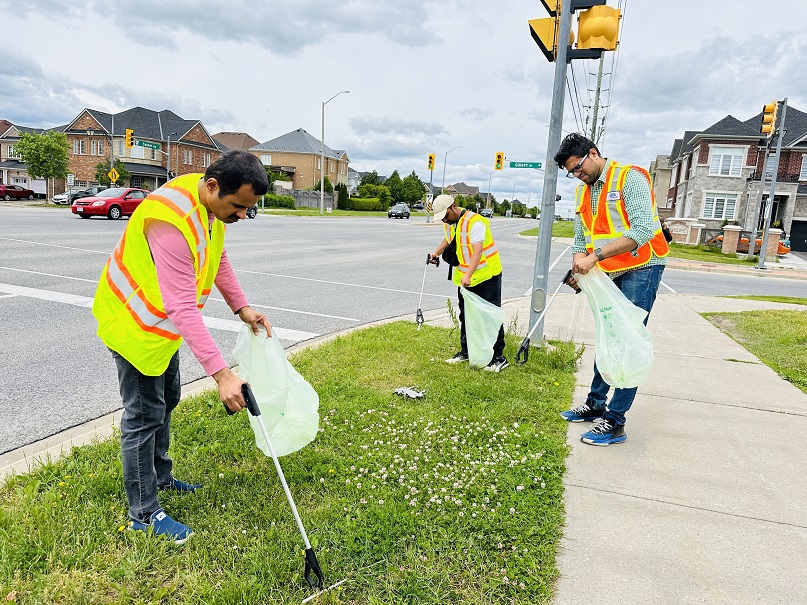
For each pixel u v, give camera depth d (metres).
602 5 5.41
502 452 3.39
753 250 23.42
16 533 2.36
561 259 19.48
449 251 5.33
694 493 3.09
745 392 4.82
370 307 8.38
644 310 3.61
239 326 6.58
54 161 42.66
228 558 2.37
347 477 3.09
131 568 2.23
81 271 9.63
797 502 3.03
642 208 3.54
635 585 2.35
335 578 2.31
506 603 2.22
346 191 70.25
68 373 4.68
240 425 3.64
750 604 2.26
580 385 4.86
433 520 2.70
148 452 2.48
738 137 34.69
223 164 2.19
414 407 4.13
